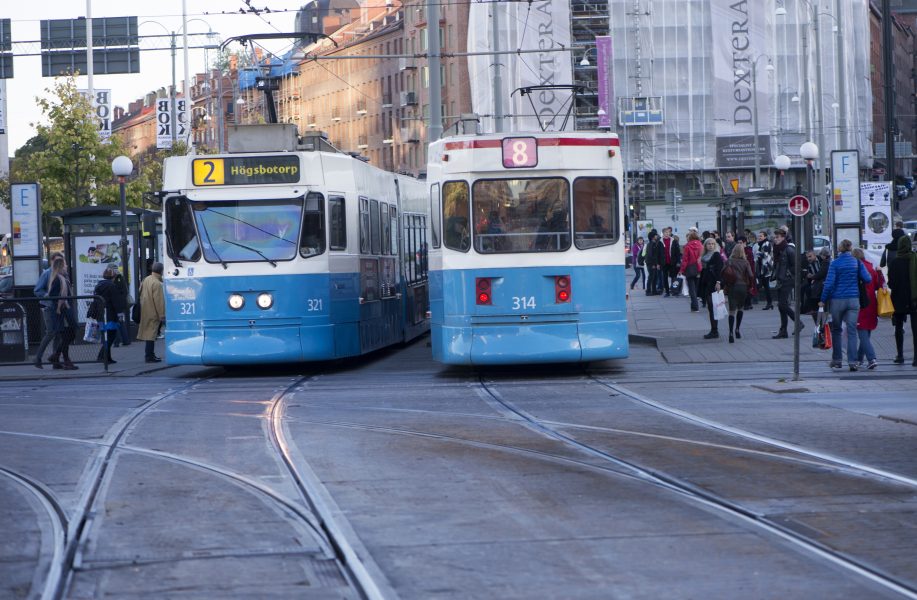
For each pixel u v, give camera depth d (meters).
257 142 23.88
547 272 20.78
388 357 28.03
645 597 6.96
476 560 7.89
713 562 7.76
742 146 97.06
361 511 9.54
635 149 97.44
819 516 9.12
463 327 20.84
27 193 33.19
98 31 57.97
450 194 21.05
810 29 96.81
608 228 21.00
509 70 92.69
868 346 21.58
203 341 22.64
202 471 11.55
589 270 20.83
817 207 63.28
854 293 21.39
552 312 20.77
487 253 20.81
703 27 96.81
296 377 22.95
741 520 9.02
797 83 97.12
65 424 15.77
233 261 22.62
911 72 169.88
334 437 13.82
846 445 12.66
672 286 46.28
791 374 21.00
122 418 16.23
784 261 27.83
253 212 22.83
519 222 20.89
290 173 22.88
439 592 7.12
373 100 121.81
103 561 7.97
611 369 22.92
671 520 9.05
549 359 20.64
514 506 9.66
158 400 18.70
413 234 31.91
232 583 7.36
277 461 12.09
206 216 22.83
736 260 27.25
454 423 14.98
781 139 97.06
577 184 20.94
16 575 7.71
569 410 16.22
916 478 10.67
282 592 7.14
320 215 22.89
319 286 22.75
